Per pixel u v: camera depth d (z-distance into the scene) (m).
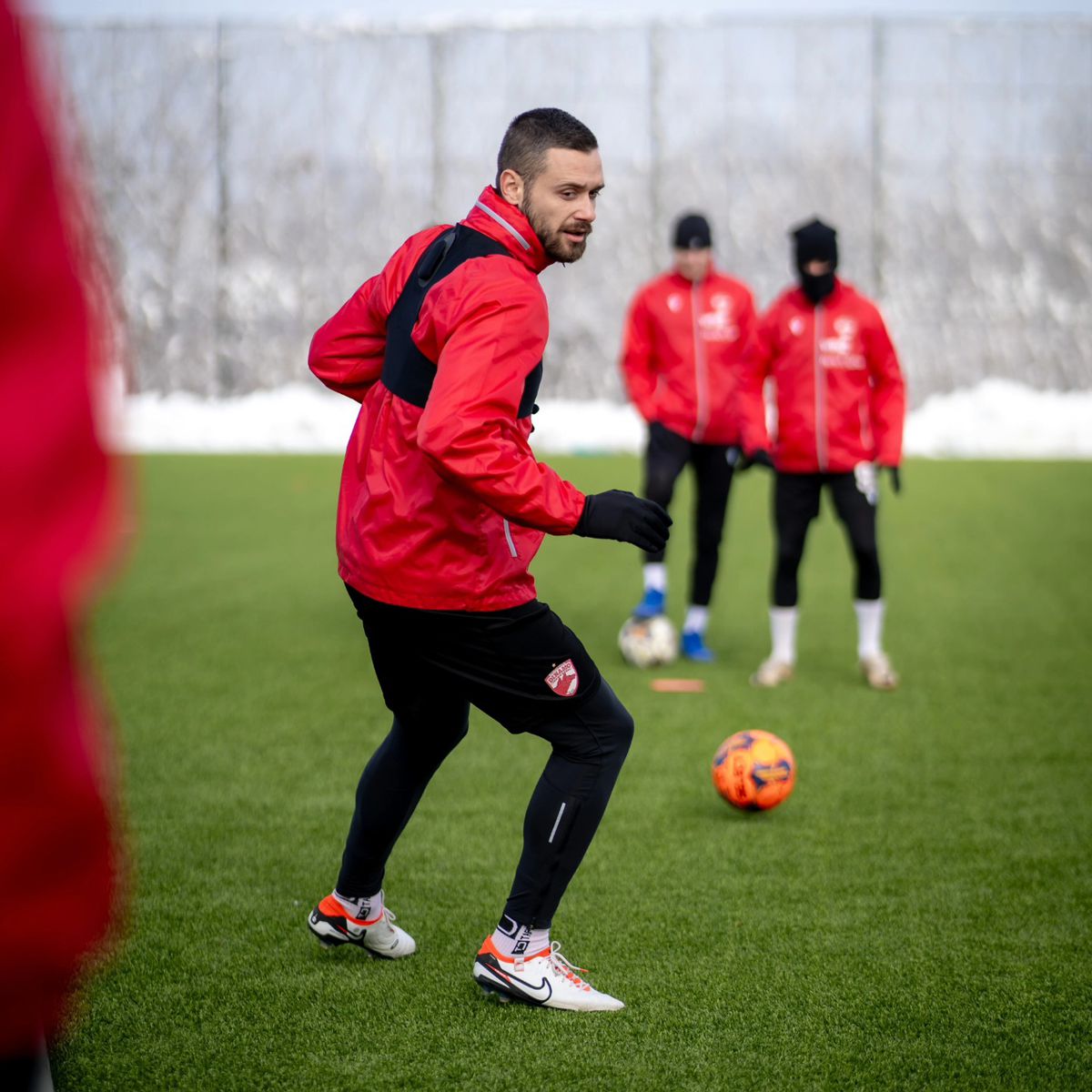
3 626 1.72
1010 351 41.50
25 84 1.79
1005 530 22.91
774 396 12.58
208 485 28.70
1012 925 6.94
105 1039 5.63
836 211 41.47
